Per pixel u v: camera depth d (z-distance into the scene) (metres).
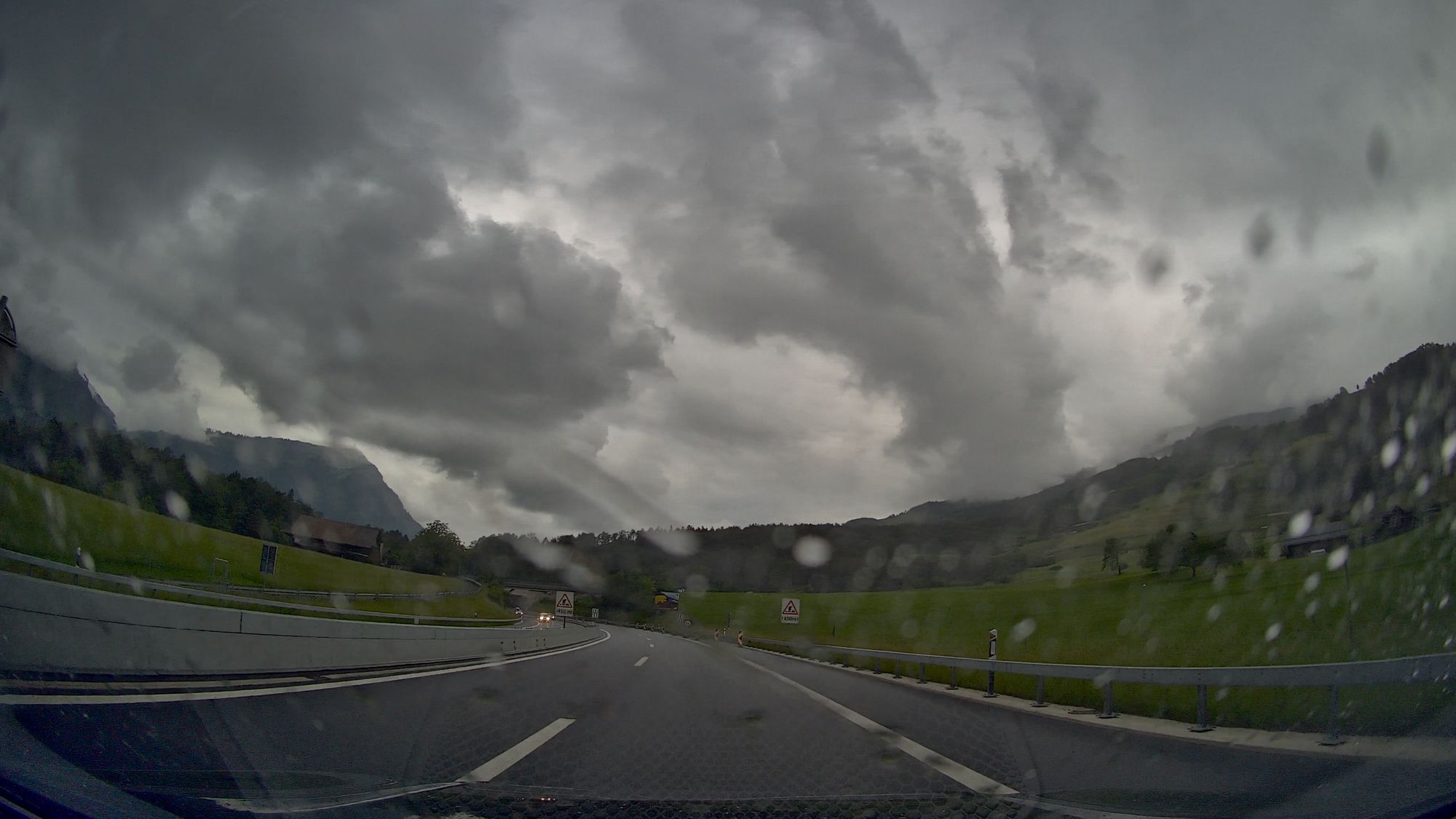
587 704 9.80
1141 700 10.76
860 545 106.56
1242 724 8.66
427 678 12.40
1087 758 6.61
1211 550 51.44
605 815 4.37
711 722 8.58
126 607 8.15
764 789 5.22
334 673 12.33
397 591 48.91
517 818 4.23
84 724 5.50
